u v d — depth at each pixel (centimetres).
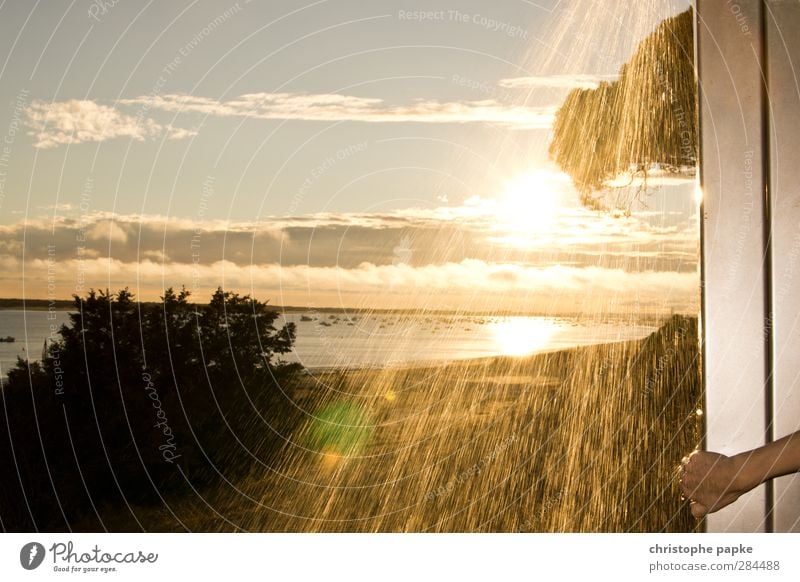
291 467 207
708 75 59
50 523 218
